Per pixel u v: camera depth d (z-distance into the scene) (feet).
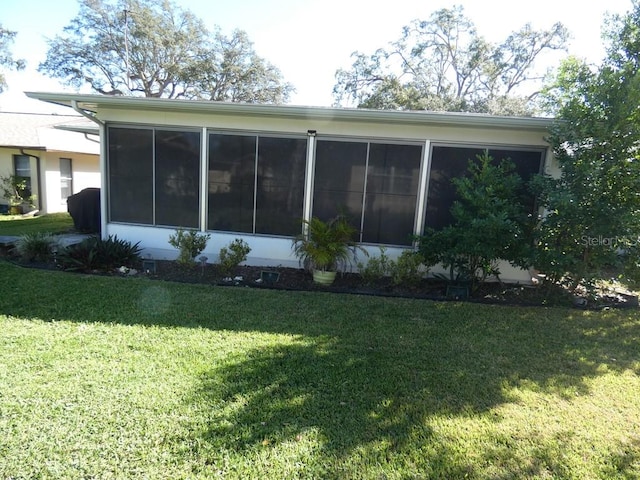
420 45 81.20
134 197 22.86
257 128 21.36
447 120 18.53
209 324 13.62
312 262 19.88
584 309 17.28
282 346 12.09
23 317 13.44
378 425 8.38
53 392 8.89
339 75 86.22
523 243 17.40
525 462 7.45
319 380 10.12
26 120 50.52
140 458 7.07
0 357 10.46
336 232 19.63
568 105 17.35
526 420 8.80
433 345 12.75
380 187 21.16
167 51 89.86
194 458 7.14
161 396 8.98
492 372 11.06
